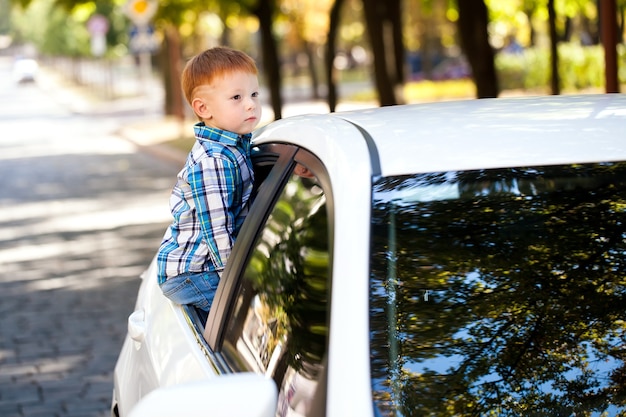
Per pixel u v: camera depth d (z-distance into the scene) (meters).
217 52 3.56
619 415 2.38
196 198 3.36
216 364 2.91
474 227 2.49
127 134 35.88
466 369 2.37
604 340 2.48
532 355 2.43
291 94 57.38
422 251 2.44
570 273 2.52
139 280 10.95
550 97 3.21
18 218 16.59
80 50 82.69
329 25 28.41
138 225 15.07
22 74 102.75
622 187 2.59
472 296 2.45
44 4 88.88
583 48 32.91
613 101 3.03
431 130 2.71
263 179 3.33
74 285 10.84
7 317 9.51
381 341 2.27
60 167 25.97
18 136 39.75
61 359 8.03
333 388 2.16
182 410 2.14
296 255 2.61
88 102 64.25
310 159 2.78
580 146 2.65
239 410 2.15
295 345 2.43
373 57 24.58
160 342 3.45
